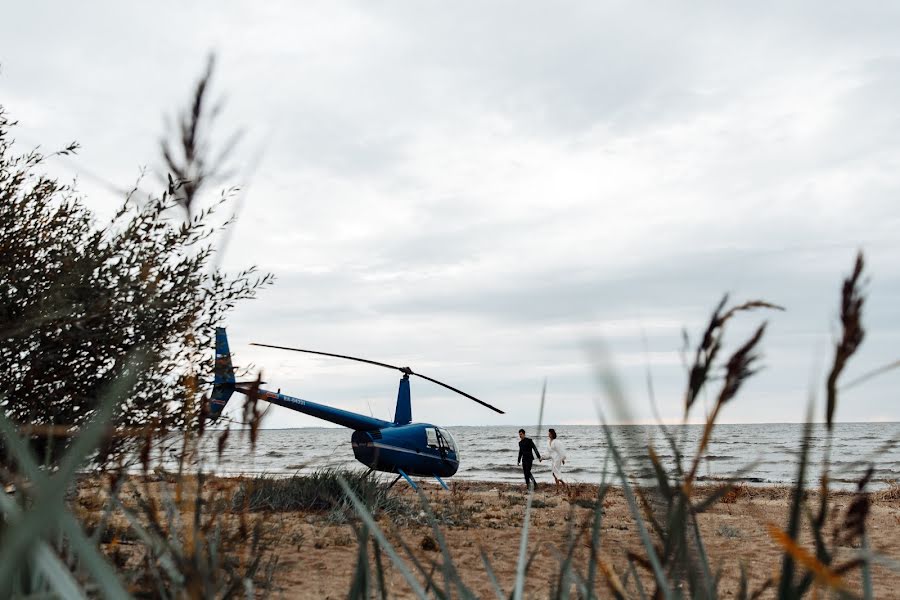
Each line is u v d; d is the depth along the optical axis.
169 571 1.52
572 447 74.38
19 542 0.46
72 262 4.37
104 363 4.21
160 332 4.12
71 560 1.51
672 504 0.82
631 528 8.12
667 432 0.79
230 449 1.58
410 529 7.95
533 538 7.53
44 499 0.48
